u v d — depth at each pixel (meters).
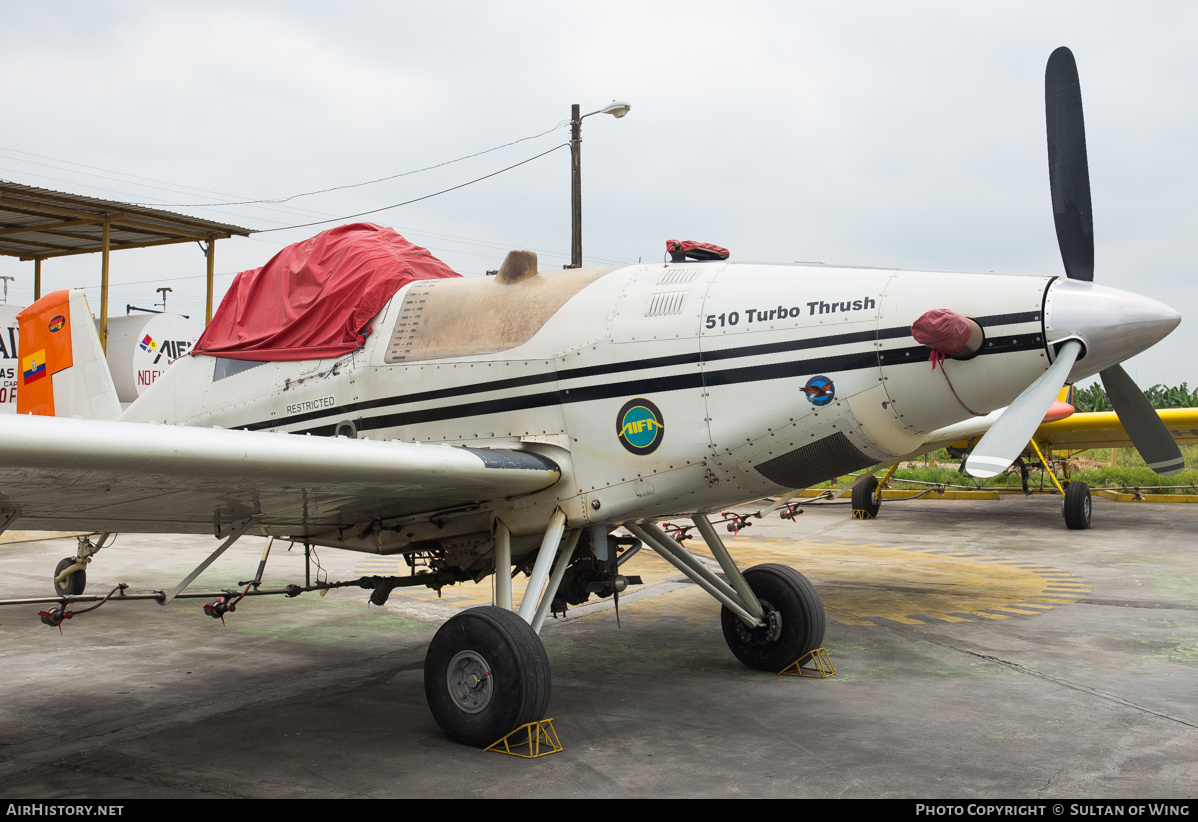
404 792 3.42
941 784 3.43
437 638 4.06
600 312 4.45
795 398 4.01
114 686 5.04
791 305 4.09
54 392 7.29
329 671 5.39
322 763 3.76
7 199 12.82
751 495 4.37
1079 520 12.59
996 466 3.50
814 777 3.52
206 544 11.18
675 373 4.20
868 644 5.95
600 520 4.36
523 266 4.79
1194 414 13.59
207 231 15.02
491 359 4.60
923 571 9.12
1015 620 6.72
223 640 6.24
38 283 17.33
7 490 3.37
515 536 4.67
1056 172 3.95
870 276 4.06
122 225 14.28
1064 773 3.54
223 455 3.19
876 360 3.91
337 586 5.41
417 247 5.56
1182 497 17.30
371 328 5.12
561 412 4.41
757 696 4.71
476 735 3.89
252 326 5.68
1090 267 3.84
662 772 3.60
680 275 4.45
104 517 4.22
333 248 5.48
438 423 4.73
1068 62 3.94
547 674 3.91
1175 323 3.57
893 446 4.07
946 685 4.92
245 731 4.21
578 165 14.26
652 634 6.36
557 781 3.52
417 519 4.91
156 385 6.16
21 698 4.79
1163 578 8.67
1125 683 4.95
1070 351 3.63
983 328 3.77
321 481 3.64
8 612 7.19
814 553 10.48
